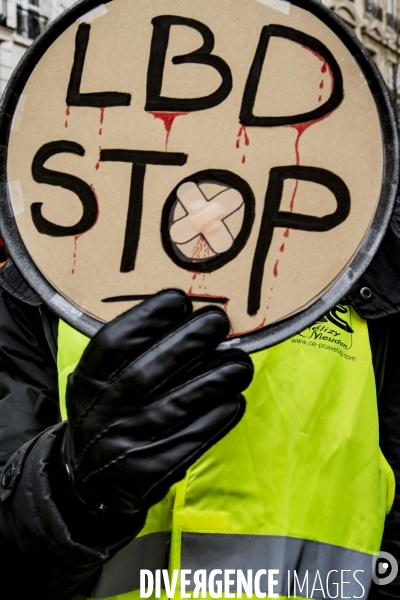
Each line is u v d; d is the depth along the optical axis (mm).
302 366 1187
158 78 963
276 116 957
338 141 953
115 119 961
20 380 1238
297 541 1168
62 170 960
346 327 1222
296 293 944
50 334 1223
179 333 916
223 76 961
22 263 950
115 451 925
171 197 954
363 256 943
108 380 929
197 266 950
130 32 967
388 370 1265
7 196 957
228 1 967
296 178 952
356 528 1203
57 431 1055
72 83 963
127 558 1175
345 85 956
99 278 953
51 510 1010
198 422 933
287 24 963
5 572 1059
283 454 1171
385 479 1253
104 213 955
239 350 938
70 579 1059
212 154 956
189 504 1157
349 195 949
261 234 949
